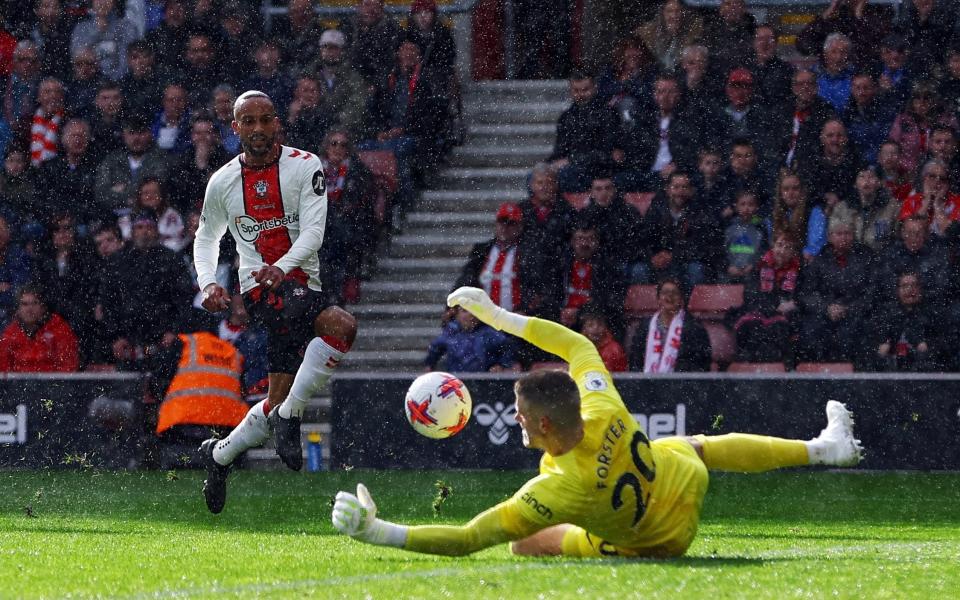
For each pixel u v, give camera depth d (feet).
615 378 88.43
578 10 115.55
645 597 34.35
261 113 50.55
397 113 107.04
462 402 47.03
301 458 53.26
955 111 101.55
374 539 40.29
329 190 100.42
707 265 94.73
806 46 106.32
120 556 45.73
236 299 95.20
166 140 103.86
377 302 105.60
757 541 56.44
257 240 52.21
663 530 41.37
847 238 92.84
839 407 44.60
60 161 102.89
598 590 35.24
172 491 80.23
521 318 43.73
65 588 36.78
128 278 96.17
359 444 89.81
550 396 38.73
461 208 110.73
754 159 97.50
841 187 97.76
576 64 116.47
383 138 106.83
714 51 101.91
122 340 96.48
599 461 39.52
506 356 92.32
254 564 42.34
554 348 43.50
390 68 106.63
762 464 44.14
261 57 105.91
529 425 39.22
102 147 103.60
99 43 108.99
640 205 98.84
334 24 114.73
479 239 108.78
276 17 109.50
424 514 70.38
